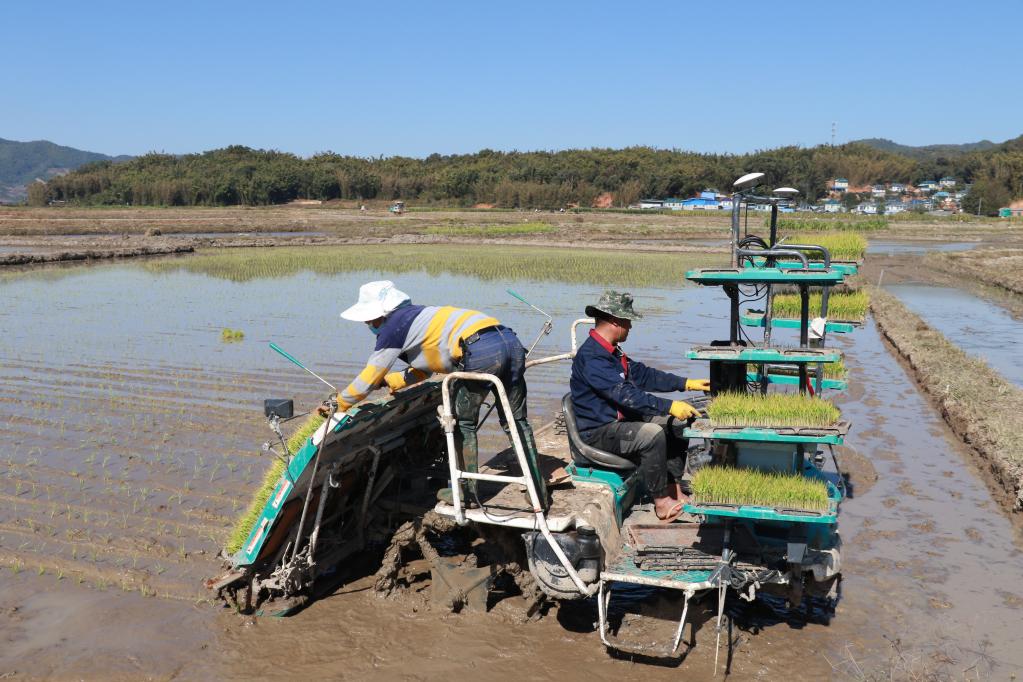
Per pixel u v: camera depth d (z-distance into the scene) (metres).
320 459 4.81
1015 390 10.16
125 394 10.25
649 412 4.77
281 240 44.31
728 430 4.36
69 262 31.36
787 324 7.07
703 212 93.06
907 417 9.62
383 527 5.64
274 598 5.11
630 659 4.50
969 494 7.02
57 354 12.88
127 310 17.83
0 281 24.22
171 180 117.00
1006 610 4.98
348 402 4.76
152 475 7.29
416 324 4.80
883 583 5.34
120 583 5.31
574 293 20.70
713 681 4.26
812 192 129.50
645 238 48.31
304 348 13.24
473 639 4.73
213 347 13.41
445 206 117.62
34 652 4.50
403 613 5.04
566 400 5.23
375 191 126.06
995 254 37.59
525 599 5.04
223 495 6.81
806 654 4.51
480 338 4.76
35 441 8.27
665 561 4.47
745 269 4.69
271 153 150.38
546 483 5.08
